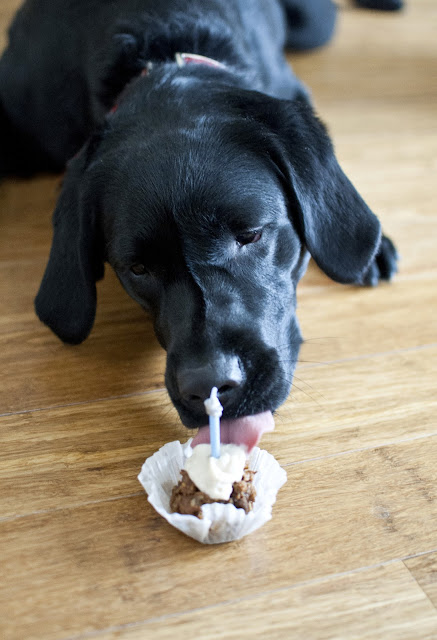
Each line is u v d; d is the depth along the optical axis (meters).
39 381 0.68
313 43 1.35
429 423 0.62
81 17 0.87
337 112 1.14
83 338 0.67
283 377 0.59
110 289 0.79
